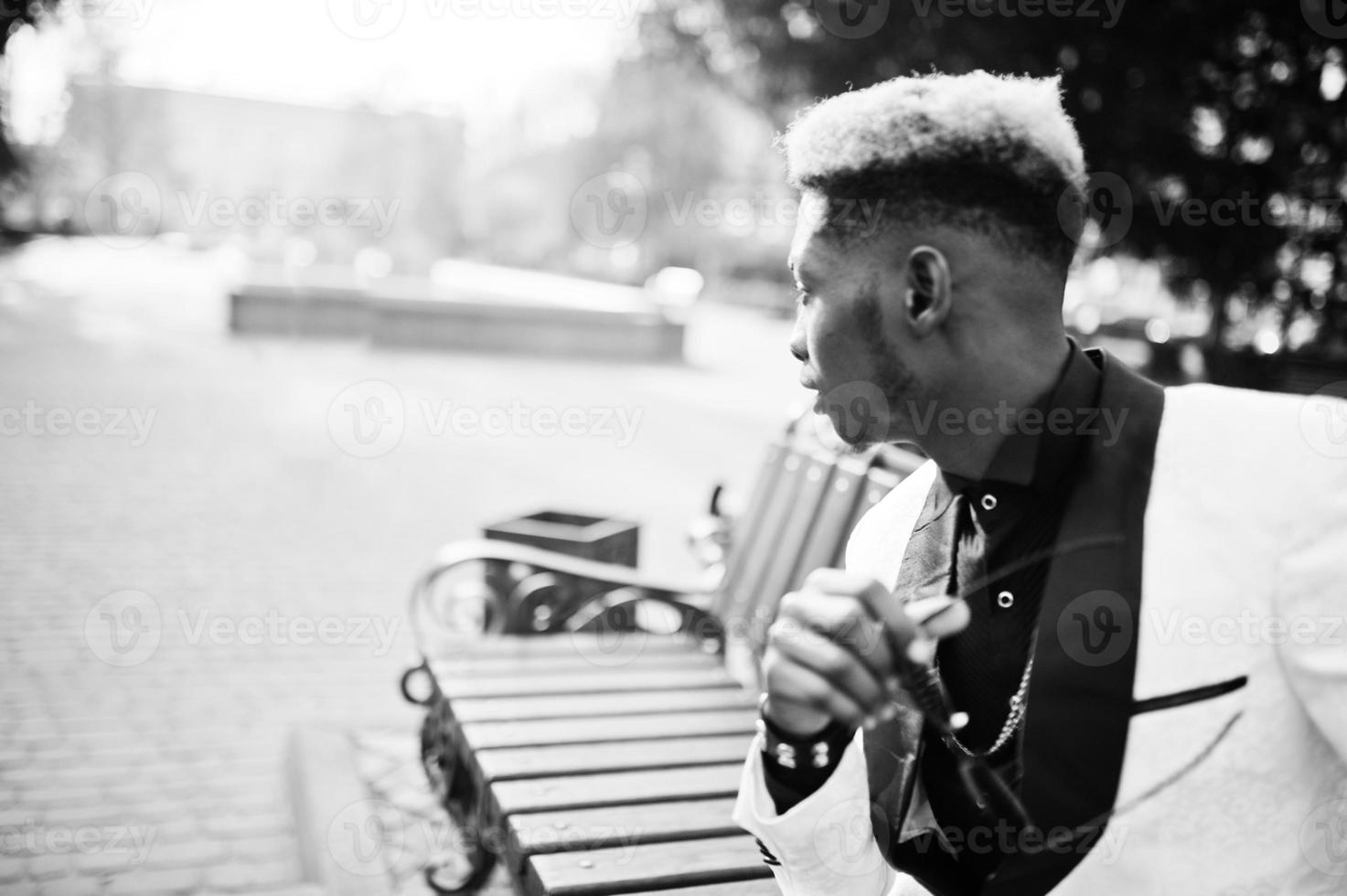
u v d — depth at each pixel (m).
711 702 3.12
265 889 3.02
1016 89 0.95
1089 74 6.12
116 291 25.33
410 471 8.96
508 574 4.13
